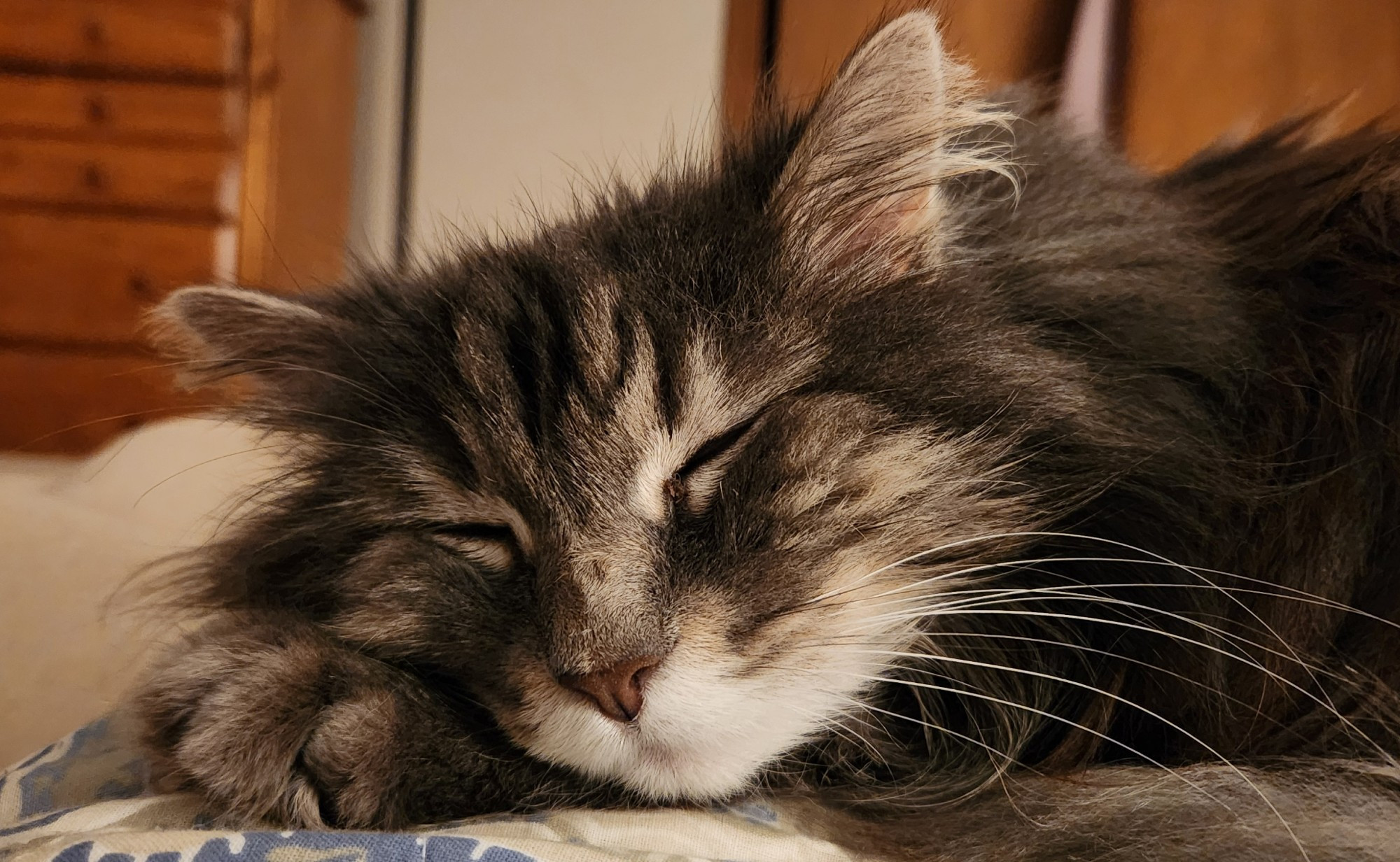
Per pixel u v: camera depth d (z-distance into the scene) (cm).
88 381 71
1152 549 22
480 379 23
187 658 21
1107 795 20
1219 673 21
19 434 72
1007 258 23
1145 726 22
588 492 22
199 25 69
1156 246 23
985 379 22
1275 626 21
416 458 23
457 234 39
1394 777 19
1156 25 55
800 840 19
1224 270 24
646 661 20
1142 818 19
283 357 27
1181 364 22
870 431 22
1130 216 24
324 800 19
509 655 21
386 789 19
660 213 24
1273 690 21
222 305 27
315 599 24
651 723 20
